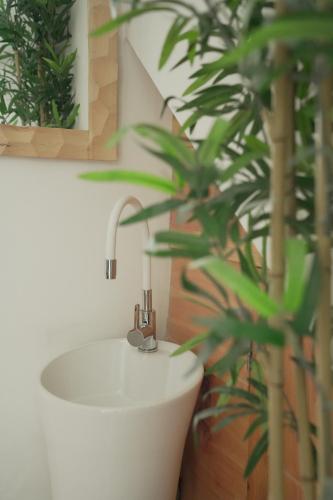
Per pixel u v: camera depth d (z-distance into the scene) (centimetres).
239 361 81
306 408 55
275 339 44
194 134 115
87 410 91
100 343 135
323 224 48
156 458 99
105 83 132
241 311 52
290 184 56
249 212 67
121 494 97
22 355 131
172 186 54
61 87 132
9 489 132
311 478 55
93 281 139
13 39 125
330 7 42
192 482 139
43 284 132
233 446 116
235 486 115
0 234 125
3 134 120
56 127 129
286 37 38
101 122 132
